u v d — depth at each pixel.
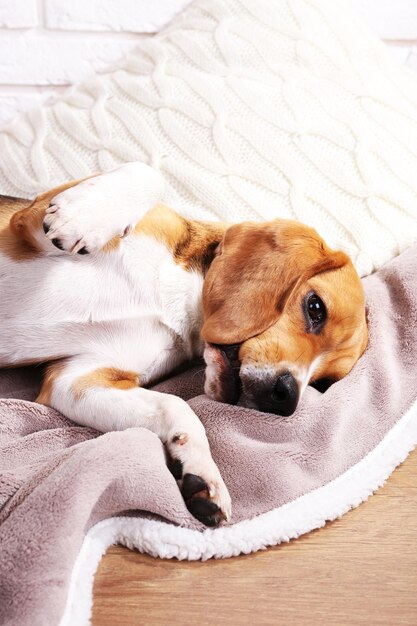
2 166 1.19
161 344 0.99
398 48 1.38
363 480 0.94
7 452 0.89
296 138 1.17
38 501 0.80
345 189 1.15
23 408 0.94
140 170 0.96
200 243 1.02
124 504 0.84
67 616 0.77
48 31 1.31
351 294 0.98
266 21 1.25
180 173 1.14
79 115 1.20
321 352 0.97
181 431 0.88
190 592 0.82
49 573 0.77
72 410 0.94
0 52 1.31
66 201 0.90
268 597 0.82
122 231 0.92
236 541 0.85
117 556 0.84
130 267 0.96
